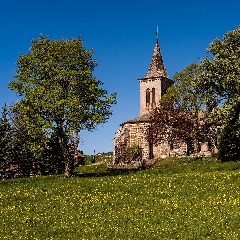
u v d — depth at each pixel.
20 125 54.66
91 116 45.19
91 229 21.44
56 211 26.09
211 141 72.38
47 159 55.03
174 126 73.25
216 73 52.31
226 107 50.47
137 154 77.06
